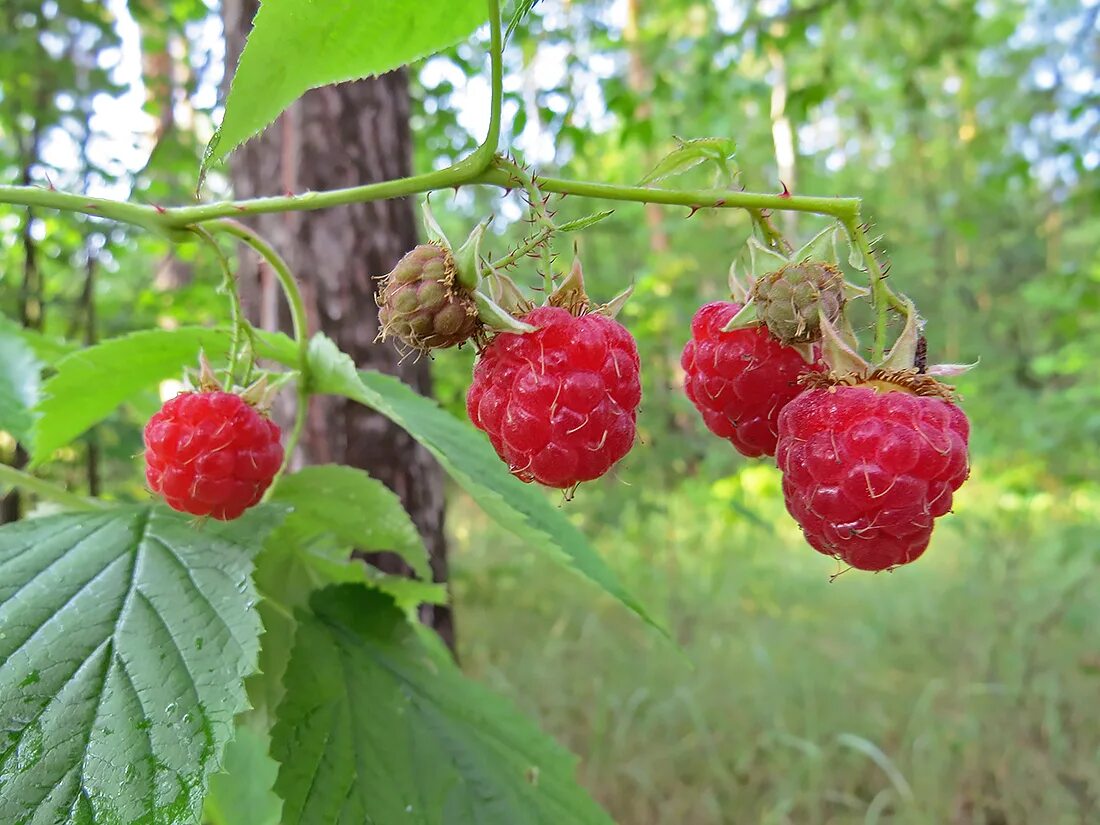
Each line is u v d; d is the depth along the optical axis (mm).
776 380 70
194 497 71
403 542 92
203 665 59
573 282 68
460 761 79
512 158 62
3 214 259
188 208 66
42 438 92
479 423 68
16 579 64
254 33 57
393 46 61
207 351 87
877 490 60
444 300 63
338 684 79
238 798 98
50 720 54
